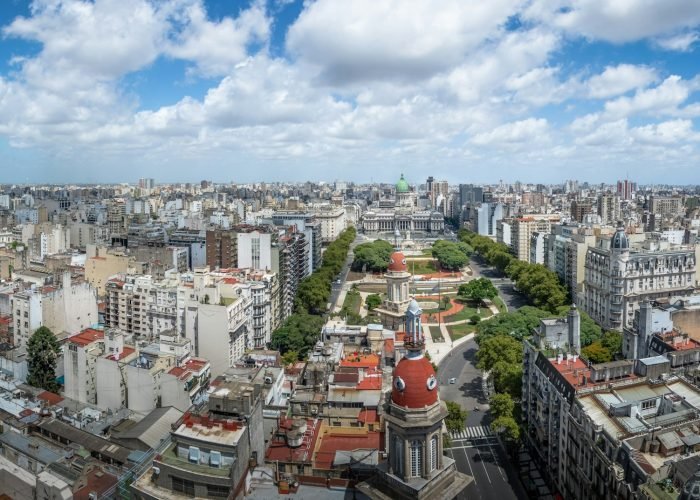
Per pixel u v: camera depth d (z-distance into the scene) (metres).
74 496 138.62
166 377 197.62
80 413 187.50
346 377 159.88
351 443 133.50
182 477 110.31
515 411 196.12
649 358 169.12
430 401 102.44
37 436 174.38
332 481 114.19
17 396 197.50
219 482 107.38
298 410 150.38
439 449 104.50
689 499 90.62
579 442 146.75
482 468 179.50
